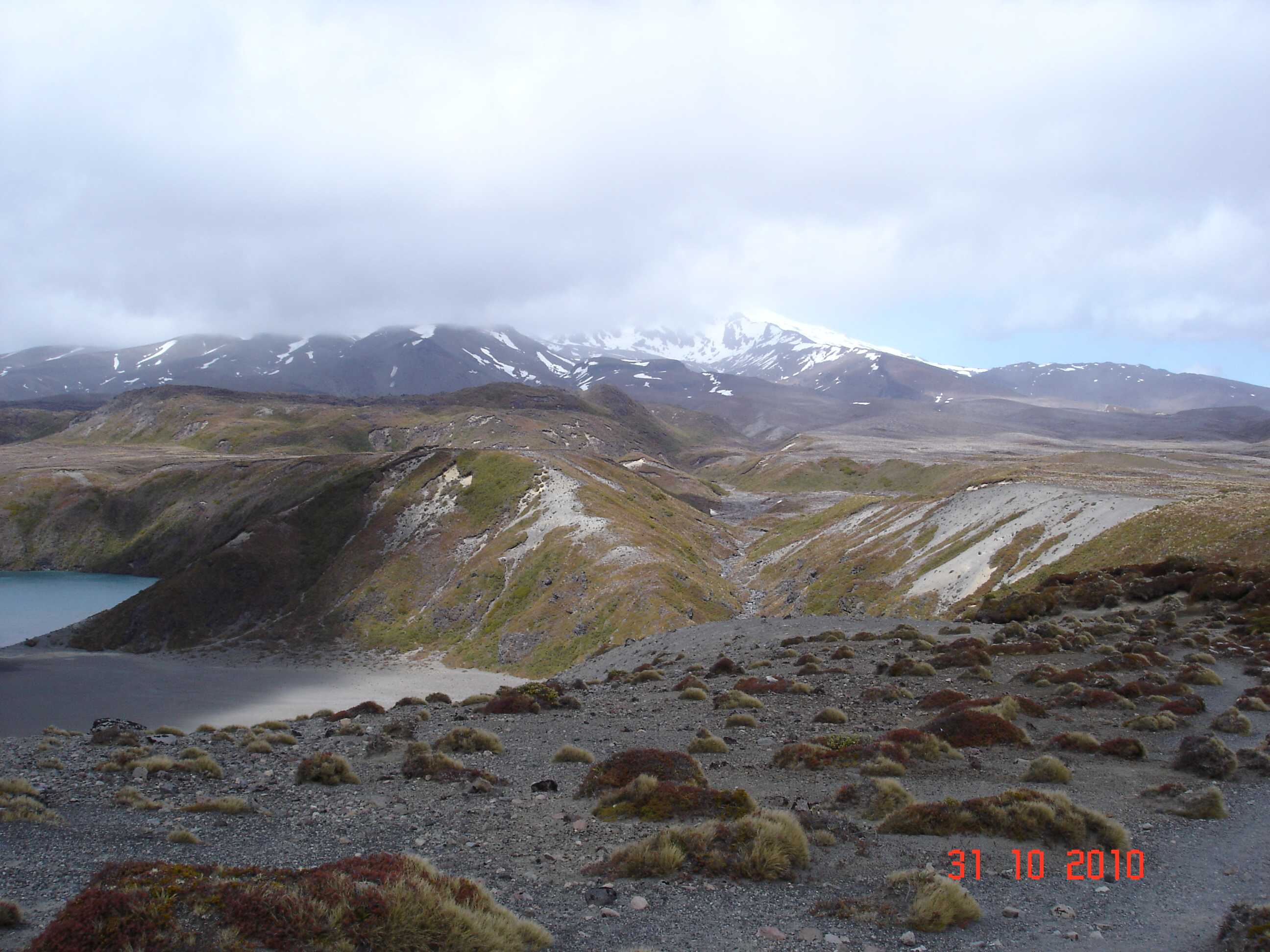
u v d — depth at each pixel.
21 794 16.00
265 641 116.31
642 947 8.93
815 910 9.95
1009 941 9.04
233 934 8.06
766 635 49.94
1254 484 118.38
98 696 88.56
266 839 13.39
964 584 85.69
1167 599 49.88
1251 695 25.05
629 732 23.08
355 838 13.39
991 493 107.50
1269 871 11.31
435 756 18.52
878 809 14.12
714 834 11.87
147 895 8.41
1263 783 16.12
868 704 25.80
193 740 24.75
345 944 8.08
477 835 13.40
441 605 116.75
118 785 17.58
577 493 135.62
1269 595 44.88
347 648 111.88
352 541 139.88
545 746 21.31
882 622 51.34
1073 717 23.20
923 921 9.36
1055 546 82.88
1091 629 41.50
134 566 197.62
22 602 163.62
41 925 9.32
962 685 28.42
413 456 160.88
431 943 8.37
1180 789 15.12
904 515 120.56
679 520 165.38
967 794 15.52
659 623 87.44
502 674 94.88
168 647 117.44
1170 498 85.38
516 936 8.81
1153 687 26.09
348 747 22.27
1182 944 8.87
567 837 13.18
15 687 93.44
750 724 22.97
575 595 102.88
